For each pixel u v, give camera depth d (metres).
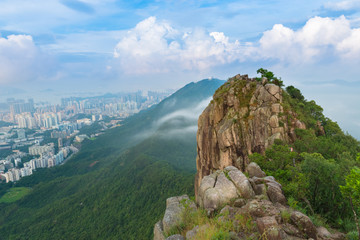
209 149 56.59
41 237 138.25
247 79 60.56
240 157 46.56
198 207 11.41
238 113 50.38
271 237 7.06
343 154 26.09
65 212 162.75
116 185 190.00
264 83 51.44
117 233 125.81
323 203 16.09
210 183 11.78
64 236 136.62
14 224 159.38
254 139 45.41
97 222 145.25
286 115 43.25
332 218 14.48
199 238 7.59
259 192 11.06
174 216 10.51
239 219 8.42
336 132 46.09
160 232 10.22
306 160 18.00
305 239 7.41
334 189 15.70
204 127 60.06
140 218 134.12
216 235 7.43
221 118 54.81
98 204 168.00
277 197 10.46
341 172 16.08
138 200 159.00
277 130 41.62
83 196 185.62
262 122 44.75
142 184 178.50
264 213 8.38
